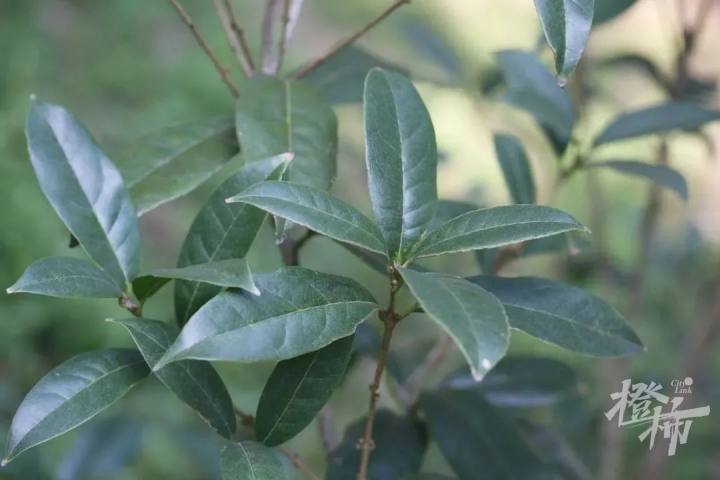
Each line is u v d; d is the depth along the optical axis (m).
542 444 1.06
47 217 2.32
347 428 0.96
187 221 2.61
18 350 2.14
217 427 0.81
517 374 1.01
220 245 0.81
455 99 2.40
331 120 0.87
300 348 0.76
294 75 0.94
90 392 0.79
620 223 1.81
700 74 1.26
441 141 2.31
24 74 2.70
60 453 1.73
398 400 1.00
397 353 1.07
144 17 3.16
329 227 0.76
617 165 0.99
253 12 3.40
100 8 3.19
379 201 0.79
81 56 3.03
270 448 0.80
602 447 1.19
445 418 0.95
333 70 1.00
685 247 1.53
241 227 0.81
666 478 1.33
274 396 0.81
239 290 0.76
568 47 0.74
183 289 0.82
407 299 1.50
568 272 1.24
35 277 0.79
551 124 0.99
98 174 0.83
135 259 0.83
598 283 1.29
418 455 0.95
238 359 0.75
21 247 2.25
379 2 3.58
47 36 2.99
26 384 2.11
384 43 2.58
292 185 0.77
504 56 1.00
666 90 1.19
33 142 0.82
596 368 1.38
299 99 0.87
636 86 1.57
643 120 1.00
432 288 0.72
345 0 3.54
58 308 2.21
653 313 1.47
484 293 0.72
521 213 0.77
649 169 0.97
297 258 0.92
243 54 0.96
